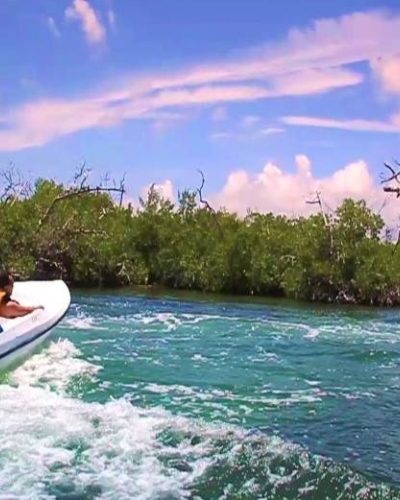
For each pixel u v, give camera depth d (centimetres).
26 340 1023
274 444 739
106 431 743
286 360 1293
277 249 3297
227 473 645
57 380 992
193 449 705
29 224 3077
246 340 1541
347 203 3122
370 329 1870
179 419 812
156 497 580
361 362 1308
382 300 3066
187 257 3469
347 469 674
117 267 3469
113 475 622
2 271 1073
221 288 3406
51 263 3178
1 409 804
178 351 1338
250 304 2684
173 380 1061
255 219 3569
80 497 571
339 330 1817
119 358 1216
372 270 3058
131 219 3716
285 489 619
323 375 1163
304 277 3127
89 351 1271
